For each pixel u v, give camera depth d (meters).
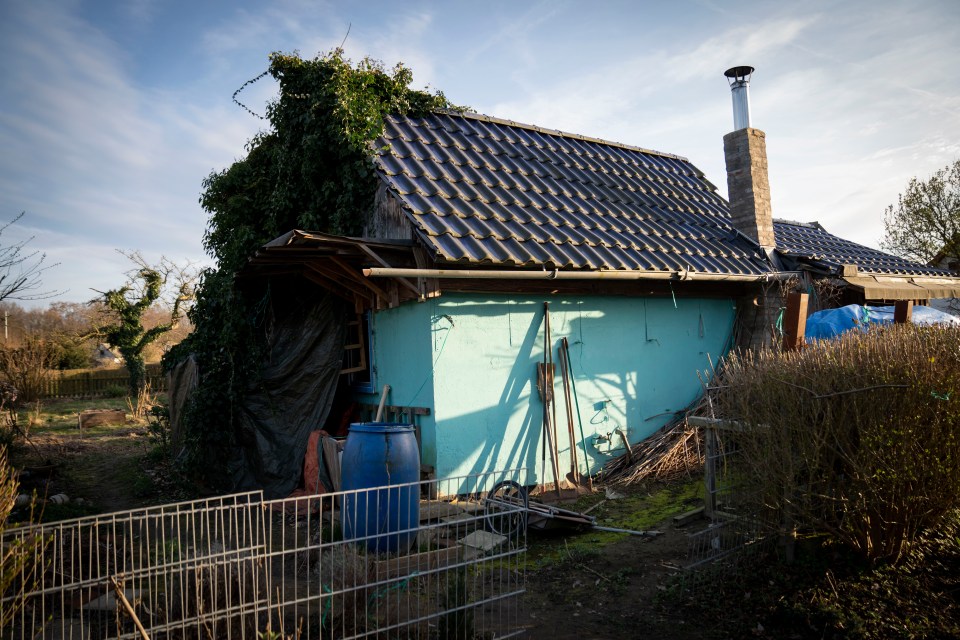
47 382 24.36
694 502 7.84
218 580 4.35
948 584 4.73
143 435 14.59
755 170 12.40
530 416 8.90
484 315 8.59
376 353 9.61
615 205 11.58
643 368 10.29
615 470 9.55
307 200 10.38
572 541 6.81
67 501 8.35
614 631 4.62
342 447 7.96
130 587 5.04
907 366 4.71
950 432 4.62
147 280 25.02
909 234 24.16
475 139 11.61
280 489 9.35
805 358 5.24
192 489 9.49
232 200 10.87
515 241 8.68
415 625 4.41
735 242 12.16
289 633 4.16
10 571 3.19
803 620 4.42
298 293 10.20
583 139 13.98
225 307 9.87
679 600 5.04
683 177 14.73
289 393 9.78
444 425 8.14
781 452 4.94
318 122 10.07
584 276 8.74
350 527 6.23
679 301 10.90
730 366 6.31
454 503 7.73
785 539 5.17
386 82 10.95
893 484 4.62
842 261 14.08
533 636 4.55
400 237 8.83
